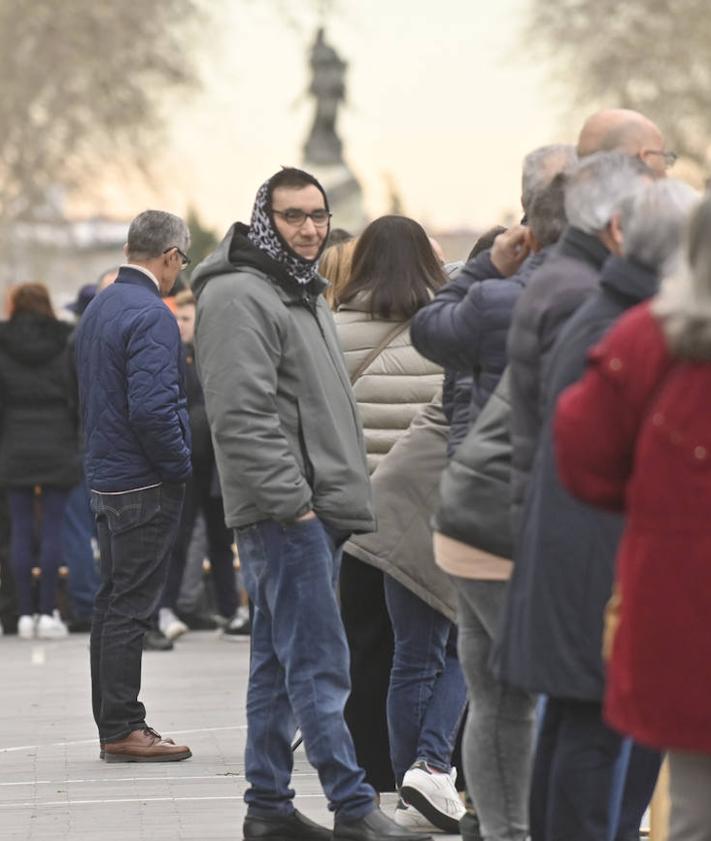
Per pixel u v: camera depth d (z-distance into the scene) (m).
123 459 22.22
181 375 22.39
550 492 13.24
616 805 13.77
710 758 11.34
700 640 11.02
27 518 37.75
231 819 18.97
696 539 11.02
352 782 16.61
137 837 18.19
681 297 11.02
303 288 16.92
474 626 15.17
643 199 13.09
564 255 14.07
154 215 22.69
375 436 19.47
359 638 19.34
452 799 18.28
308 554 16.58
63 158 130.50
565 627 13.14
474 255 18.75
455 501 14.91
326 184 110.00
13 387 36.81
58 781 21.30
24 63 128.88
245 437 16.33
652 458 11.15
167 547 22.52
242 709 27.25
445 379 17.55
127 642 22.48
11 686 30.25
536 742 14.31
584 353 13.09
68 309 41.00
